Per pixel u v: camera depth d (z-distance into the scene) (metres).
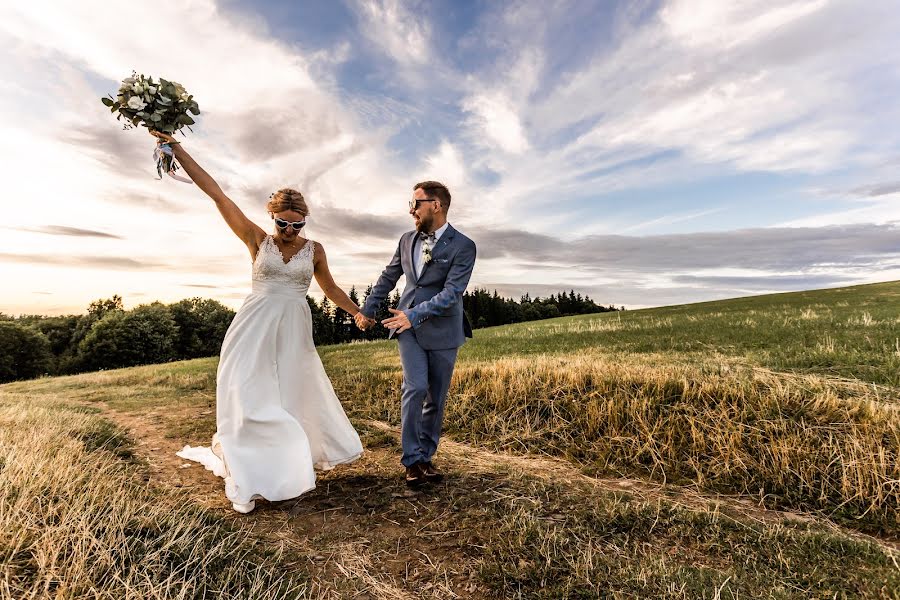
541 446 4.66
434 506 3.17
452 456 4.42
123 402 8.09
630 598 2.08
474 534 2.74
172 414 6.72
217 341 64.75
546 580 2.25
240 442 3.15
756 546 2.61
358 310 3.93
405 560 2.49
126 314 54.44
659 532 2.79
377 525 2.89
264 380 3.27
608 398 4.99
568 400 5.19
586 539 2.66
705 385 4.61
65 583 1.79
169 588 1.92
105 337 52.03
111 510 2.48
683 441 4.12
